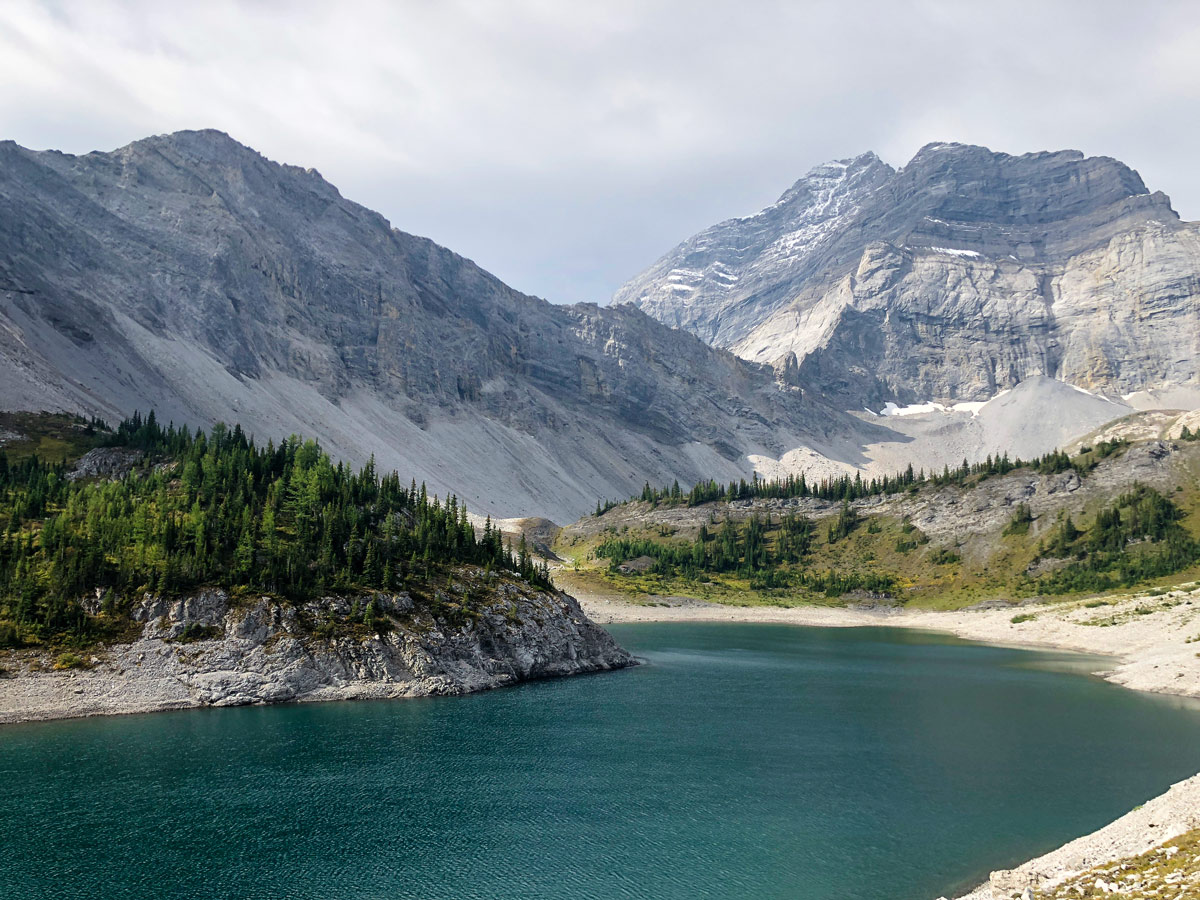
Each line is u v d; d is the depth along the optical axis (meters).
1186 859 51.28
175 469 162.25
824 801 78.12
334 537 133.00
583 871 62.03
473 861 63.56
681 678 140.62
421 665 118.38
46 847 63.91
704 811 75.06
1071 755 94.25
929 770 88.31
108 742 88.75
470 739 96.62
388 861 63.19
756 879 60.94
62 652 103.62
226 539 125.25
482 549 157.62
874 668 155.38
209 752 87.12
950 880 60.88
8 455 197.25
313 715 103.19
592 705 116.69
